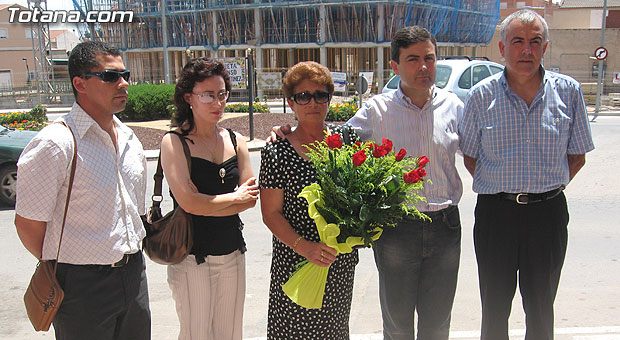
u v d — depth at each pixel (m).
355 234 2.75
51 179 2.50
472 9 45.69
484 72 12.43
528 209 3.30
